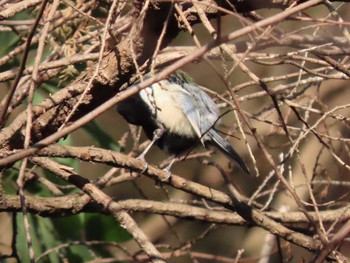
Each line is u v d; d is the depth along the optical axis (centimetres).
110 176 1098
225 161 1609
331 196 1391
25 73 913
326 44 830
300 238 916
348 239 967
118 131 1648
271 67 1589
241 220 1029
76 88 840
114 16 902
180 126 1205
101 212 958
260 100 1543
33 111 834
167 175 914
